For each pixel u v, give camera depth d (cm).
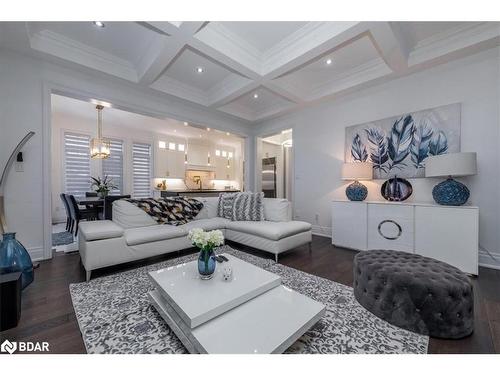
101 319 151
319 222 421
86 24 243
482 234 255
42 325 146
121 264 258
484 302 176
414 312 141
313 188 430
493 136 250
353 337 135
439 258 247
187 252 306
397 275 150
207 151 784
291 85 365
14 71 258
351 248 325
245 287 142
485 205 254
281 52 282
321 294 189
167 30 221
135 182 639
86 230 226
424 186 296
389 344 130
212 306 120
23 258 196
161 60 271
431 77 290
